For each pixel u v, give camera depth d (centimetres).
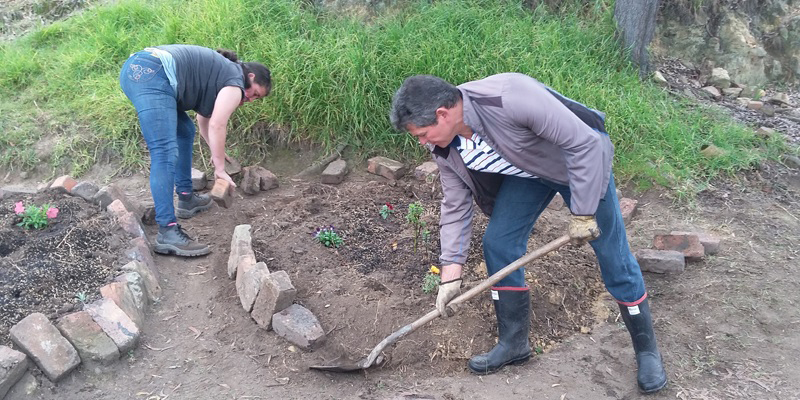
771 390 324
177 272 411
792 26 730
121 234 411
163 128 402
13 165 560
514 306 334
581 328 378
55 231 402
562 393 324
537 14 681
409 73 572
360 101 559
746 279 413
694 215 493
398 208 495
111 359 327
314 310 374
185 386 325
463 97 270
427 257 429
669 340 363
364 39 602
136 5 702
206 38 607
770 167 553
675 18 723
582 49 643
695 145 566
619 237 304
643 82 650
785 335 365
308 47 584
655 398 321
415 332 362
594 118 281
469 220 313
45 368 311
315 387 330
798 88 720
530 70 584
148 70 398
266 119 571
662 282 416
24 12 768
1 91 620
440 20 624
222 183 487
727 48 716
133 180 540
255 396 322
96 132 571
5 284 355
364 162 562
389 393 326
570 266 424
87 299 351
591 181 265
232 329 366
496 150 277
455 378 338
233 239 415
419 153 562
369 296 387
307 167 559
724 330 369
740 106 666
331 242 440
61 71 630
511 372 342
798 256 439
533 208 312
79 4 776
